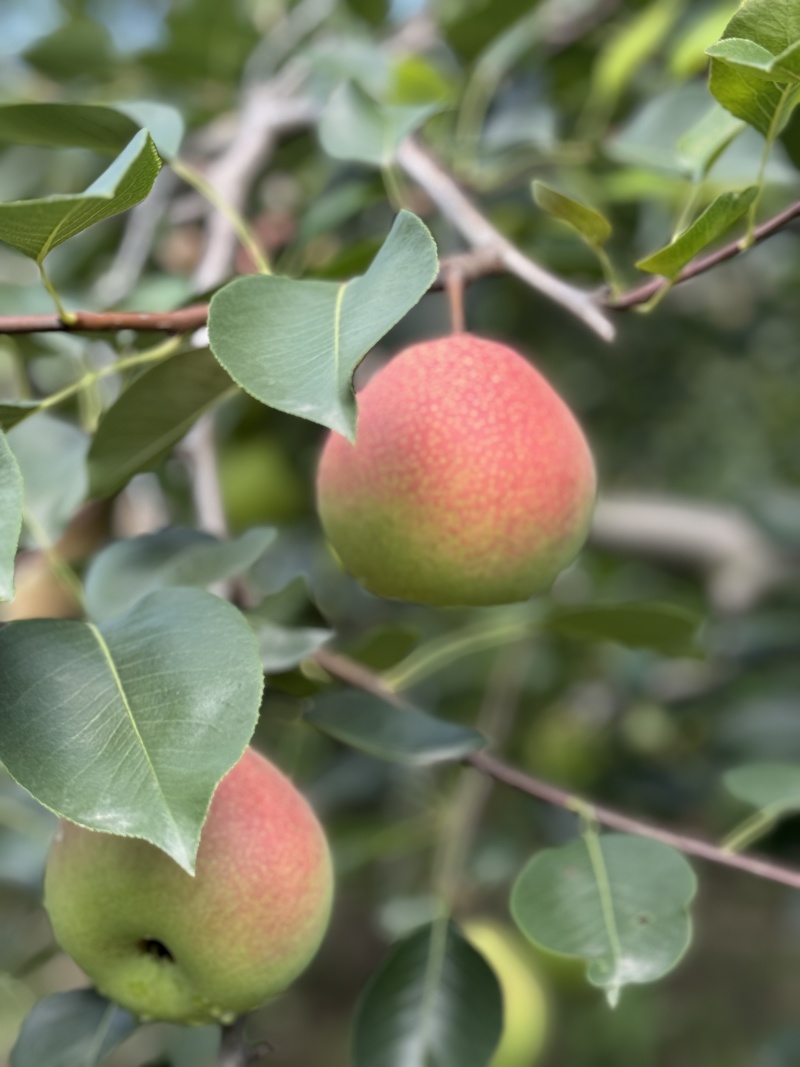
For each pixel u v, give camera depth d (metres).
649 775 1.27
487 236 0.78
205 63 1.15
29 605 0.91
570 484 0.69
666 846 0.72
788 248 1.30
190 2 1.11
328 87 0.99
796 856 1.08
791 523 1.26
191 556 0.76
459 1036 0.74
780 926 1.79
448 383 0.69
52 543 0.77
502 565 0.69
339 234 1.12
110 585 0.75
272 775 0.68
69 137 0.76
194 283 0.91
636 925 0.70
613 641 0.82
